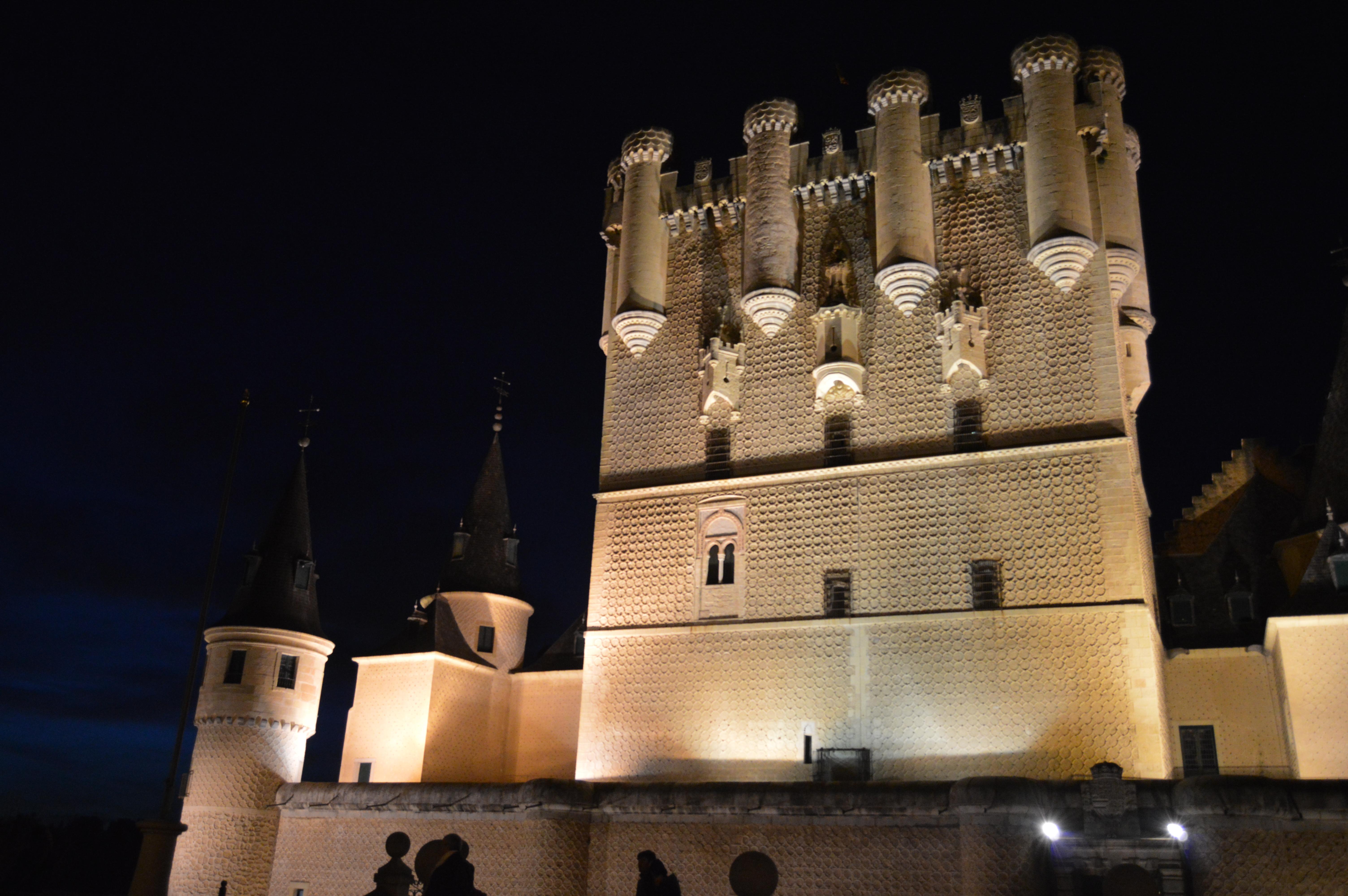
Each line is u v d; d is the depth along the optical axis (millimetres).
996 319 35312
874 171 38500
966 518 33469
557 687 47156
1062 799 26812
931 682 32312
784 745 33469
